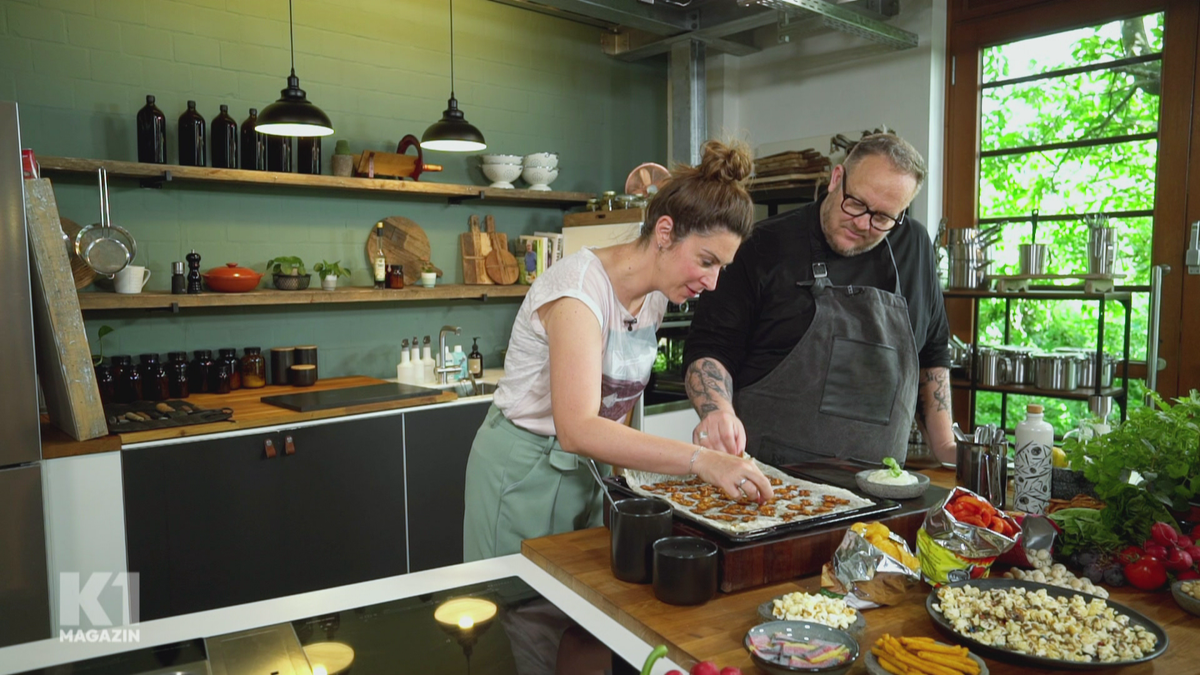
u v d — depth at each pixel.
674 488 1.65
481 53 4.56
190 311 3.67
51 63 3.31
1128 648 1.07
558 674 1.00
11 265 2.47
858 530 1.33
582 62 5.00
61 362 2.66
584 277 1.57
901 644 1.07
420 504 3.58
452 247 4.52
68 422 2.82
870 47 4.52
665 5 4.52
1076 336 3.97
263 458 3.11
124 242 3.06
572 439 1.46
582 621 1.18
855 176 1.90
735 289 2.13
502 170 4.43
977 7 4.17
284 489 3.18
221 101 3.74
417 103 4.34
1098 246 3.38
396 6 4.23
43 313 2.71
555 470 1.79
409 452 3.53
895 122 4.43
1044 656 1.05
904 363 2.04
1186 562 1.32
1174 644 1.15
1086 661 1.03
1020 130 4.10
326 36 4.02
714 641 1.15
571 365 1.49
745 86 5.26
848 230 1.96
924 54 4.28
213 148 3.57
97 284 3.42
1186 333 3.58
